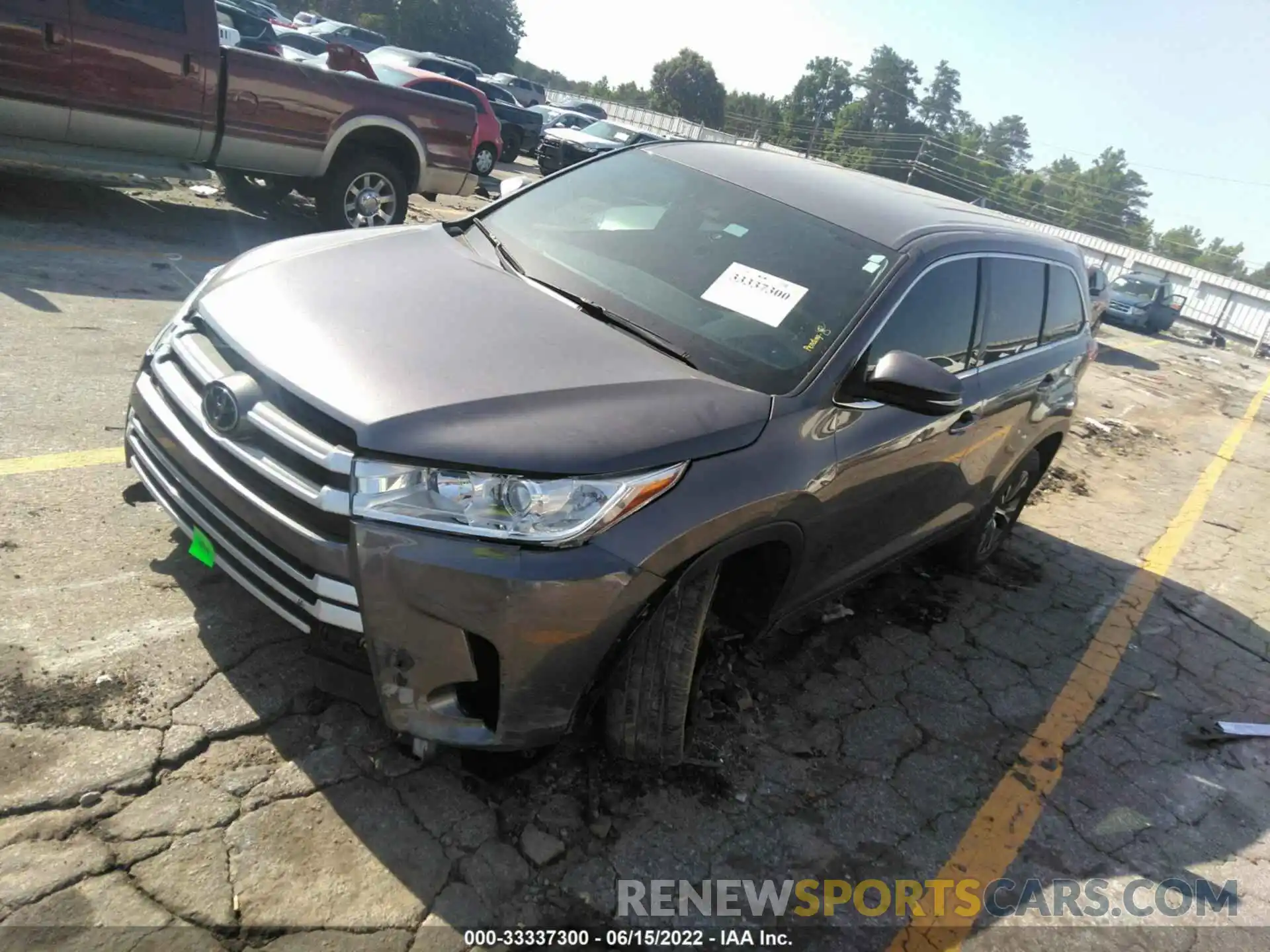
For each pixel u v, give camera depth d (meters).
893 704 3.68
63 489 3.46
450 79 15.23
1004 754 3.54
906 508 3.61
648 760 2.75
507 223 3.67
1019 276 4.20
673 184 3.73
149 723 2.50
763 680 3.60
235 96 7.54
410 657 2.23
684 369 2.78
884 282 3.20
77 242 6.97
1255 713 4.38
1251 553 7.05
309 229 9.39
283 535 2.25
